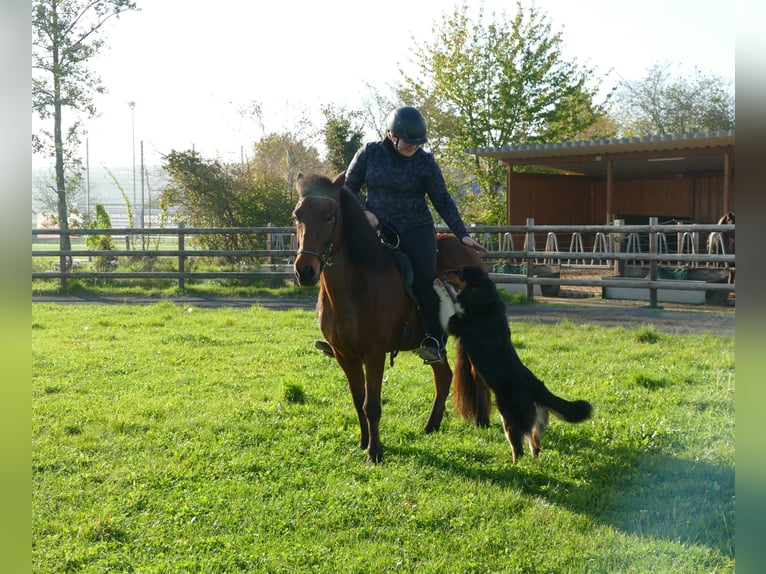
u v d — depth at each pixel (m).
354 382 5.84
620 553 3.88
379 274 5.50
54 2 25.11
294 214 5.20
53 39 25.33
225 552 3.95
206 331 12.04
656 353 9.55
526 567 3.75
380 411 5.53
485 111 32.28
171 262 23.78
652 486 4.80
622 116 48.47
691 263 16.38
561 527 4.24
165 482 5.01
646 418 6.39
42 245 38.72
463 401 6.07
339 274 5.37
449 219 6.16
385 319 5.52
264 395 7.47
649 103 46.47
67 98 25.70
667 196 28.55
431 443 5.90
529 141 32.28
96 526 4.23
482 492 4.79
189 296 18.17
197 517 4.41
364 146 6.21
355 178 6.23
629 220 24.17
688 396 7.18
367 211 6.06
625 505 4.55
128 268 22.58
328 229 5.15
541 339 10.74
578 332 11.37
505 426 5.45
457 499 4.65
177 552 3.98
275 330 12.13
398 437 6.05
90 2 25.67
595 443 5.81
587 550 3.92
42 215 29.83
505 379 5.41
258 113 34.19
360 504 4.58
